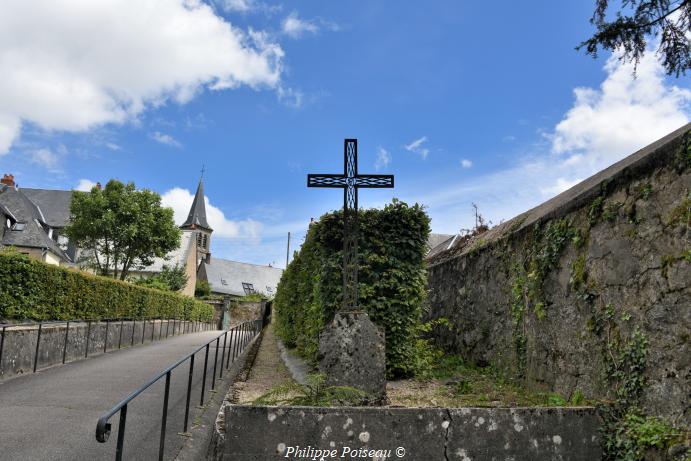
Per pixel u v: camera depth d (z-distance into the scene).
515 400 6.38
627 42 5.44
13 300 11.34
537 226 7.11
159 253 38.94
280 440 3.77
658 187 4.74
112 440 5.36
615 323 5.20
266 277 84.19
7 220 40.47
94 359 12.81
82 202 37.16
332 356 6.20
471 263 9.75
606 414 4.41
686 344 4.24
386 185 7.23
